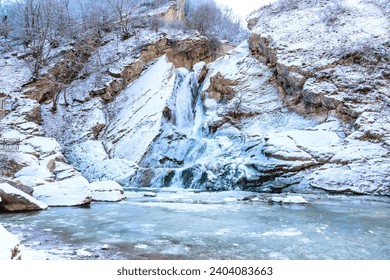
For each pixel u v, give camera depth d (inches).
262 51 1104.2
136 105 1119.6
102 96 1172.5
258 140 802.2
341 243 254.5
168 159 895.1
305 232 294.5
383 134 684.1
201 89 1182.3
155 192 682.8
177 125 1069.8
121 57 1278.3
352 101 790.5
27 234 283.1
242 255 217.8
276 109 946.7
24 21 1481.3
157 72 1208.2
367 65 855.1
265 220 354.6
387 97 767.1
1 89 1080.8
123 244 246.4
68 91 1190.3
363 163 646.5
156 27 1417.3
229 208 444.1
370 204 487.8
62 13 1440.7
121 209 438.9
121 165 881.5
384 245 249.3
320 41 976.9
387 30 942.4
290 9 1219.2
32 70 1181.7
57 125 1074.1
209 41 1467.8
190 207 454.6
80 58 1290.6
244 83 1055.6
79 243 249.1
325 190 629.0
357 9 1082.7
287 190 662.5
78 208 451.8
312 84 869.2
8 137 869.2
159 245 243.8
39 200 478.0
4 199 413.7
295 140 736.3
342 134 755.4
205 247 238.7
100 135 1066.7
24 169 605.0
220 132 940.0
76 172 748.6
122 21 1446.9
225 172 740.0
